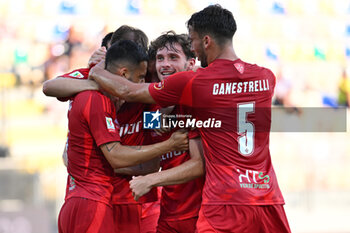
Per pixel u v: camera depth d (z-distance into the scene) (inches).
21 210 1171.3
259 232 476.4
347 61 1775.3
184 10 1732.3
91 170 502.9
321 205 1488.7
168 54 569.0
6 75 1631.4
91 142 501.4
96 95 502.9
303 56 1761.8
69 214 496.1
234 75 481.1
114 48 507.8
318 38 1772.9
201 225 476.4
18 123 1598.2
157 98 486.6
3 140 1553.9
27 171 1314.0
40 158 1425.9
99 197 497.4
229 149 478.0
